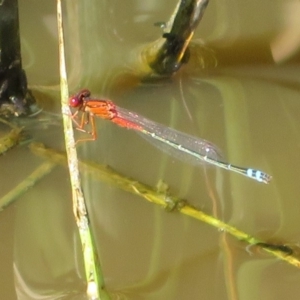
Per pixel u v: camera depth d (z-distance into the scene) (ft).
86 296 0.77
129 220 0.80
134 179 0.81
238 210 0.81
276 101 0.86
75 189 0.73
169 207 0.80
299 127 0.85
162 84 0.87
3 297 0.77
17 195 0.80
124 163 0.82
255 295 0.77
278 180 0.82
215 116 0.85
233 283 0.78
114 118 0.83
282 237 0.79
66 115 0.74
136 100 0.86
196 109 0.86
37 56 0.87
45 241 0.79
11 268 0.78
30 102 0.84
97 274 0.73
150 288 0.77
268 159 0.83
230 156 0.83
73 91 0.86
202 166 0.82
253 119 0.85
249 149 0.84
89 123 0.84
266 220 0.80
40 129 0.83
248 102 0.86
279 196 0.81
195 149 0.83
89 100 0.83
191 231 0.80
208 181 0.82
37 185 0.81
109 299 0.74
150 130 0.84
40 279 0.78
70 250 0.79
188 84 0.87
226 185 0.82
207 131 0.84
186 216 0.80
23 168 0.81
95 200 0.80
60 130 0.83
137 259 0.79
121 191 0.81
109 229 0.80
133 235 0.79
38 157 0.82
